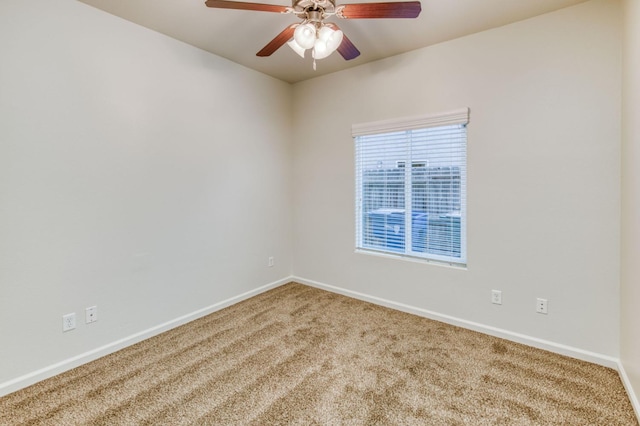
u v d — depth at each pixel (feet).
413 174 9.76
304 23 5.93
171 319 8.94
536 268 7.71
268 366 6.98
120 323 7.85
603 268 6.91
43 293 6.59
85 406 5.74
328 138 11.56
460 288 8.89
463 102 8.52
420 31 8.18
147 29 8.08
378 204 10.61
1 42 5.92
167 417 5.45
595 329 7.05
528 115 7.63
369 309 10.19
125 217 7.87
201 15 7.46
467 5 6.98
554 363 7.05
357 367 6.93
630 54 5.83
